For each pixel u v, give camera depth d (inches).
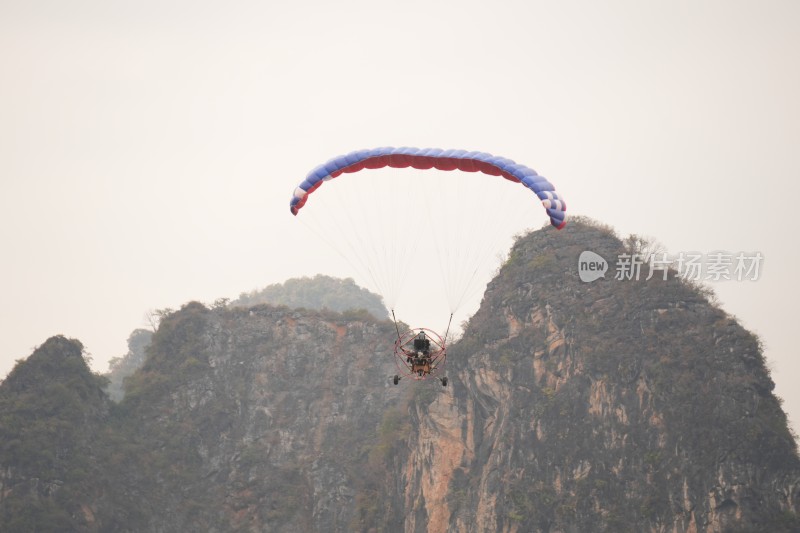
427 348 6240.2
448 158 6378.0
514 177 6353.3
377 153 6412.4
